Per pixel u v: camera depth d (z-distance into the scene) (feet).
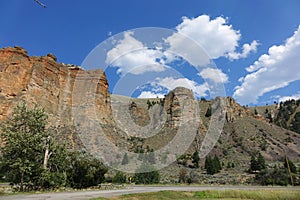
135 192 61.93
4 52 211.00
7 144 69.10
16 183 69.82
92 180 78.28
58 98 199.31
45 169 68.39
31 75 198.90
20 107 74.23
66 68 225.97
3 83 190.19
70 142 95.76
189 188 81.51
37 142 70.79
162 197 58.08
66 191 65.98
